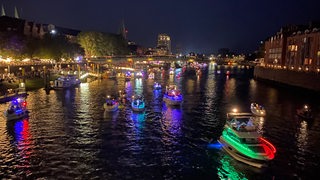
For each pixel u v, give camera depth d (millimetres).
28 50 139500
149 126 60188
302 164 42375
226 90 119125
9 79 104125
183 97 98625
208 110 76938
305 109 70750
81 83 133375
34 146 48125
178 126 60500
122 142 50312
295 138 53844
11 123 61250
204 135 54500
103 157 43875
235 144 43094
